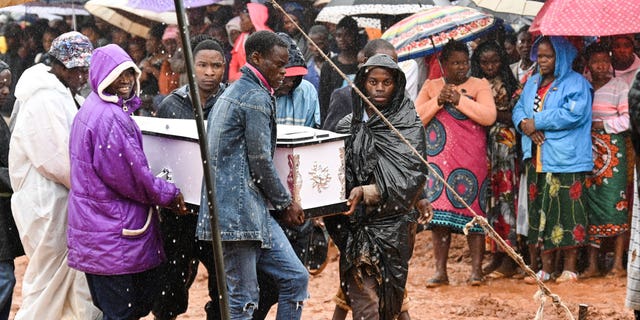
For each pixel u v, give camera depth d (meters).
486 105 12.73
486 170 12.98
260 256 8.73
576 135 12.61
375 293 9.12
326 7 14.92
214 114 8.63
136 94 9.02
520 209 13.13
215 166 8.48
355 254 9.05
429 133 12.88
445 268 12.97
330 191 8.84
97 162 8.72
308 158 8.68
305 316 11.35
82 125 8.81
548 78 12.81
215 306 9.80
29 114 9.31
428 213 9.59
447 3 14.98
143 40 18.05
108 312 9.02
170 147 9.02
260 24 15.86
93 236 8.77
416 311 11.58
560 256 13.37
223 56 10.31
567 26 12.20
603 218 12.84
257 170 8.41
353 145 9.21
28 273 9.55
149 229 8.95
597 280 12.84
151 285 9.33
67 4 18.80
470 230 12.84
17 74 18.53
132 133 8.80
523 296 12.28
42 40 18.77
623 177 12.78
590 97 12.65
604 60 12.67
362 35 16.48
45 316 9.48
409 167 8.99
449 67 12.85
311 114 11.48
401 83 9.18
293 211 8.49
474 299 12.12
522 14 13.30
